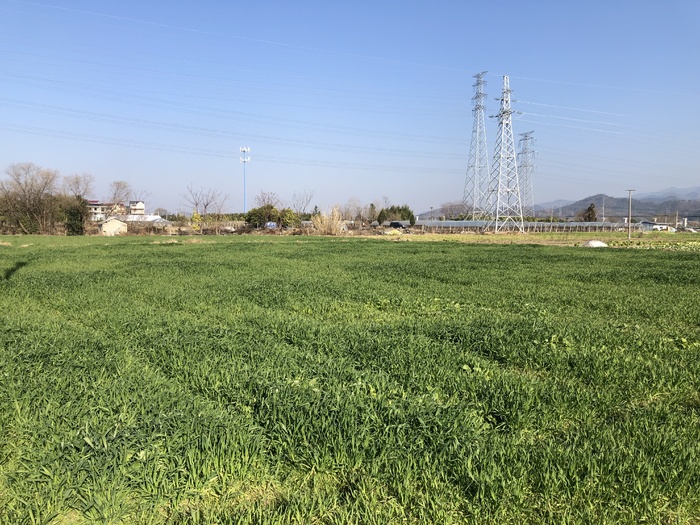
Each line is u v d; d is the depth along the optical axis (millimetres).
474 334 8938
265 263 24609
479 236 68188
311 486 4312
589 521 3658
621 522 3736
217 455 4410
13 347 7906
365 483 4156
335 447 4555
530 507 3846
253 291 14695
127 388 6082
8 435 5043
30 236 55594
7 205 69250
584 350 7930
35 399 5781
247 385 6238
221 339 8570
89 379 6520
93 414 5270
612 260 27109
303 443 4660
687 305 12711
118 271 20375
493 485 3932
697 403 6137
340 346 8242
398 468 4273
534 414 5461
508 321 10219
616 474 4184
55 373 6695
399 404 5531
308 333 9125
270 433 4918
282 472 4473
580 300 13523
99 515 3811
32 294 14508
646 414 5559
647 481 4047
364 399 5660
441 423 5043
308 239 54938
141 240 49750
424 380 6598
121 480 4074
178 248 37031
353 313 11828
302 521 3715
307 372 6801
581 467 4297
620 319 11219
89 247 37656
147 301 13422
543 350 7902
